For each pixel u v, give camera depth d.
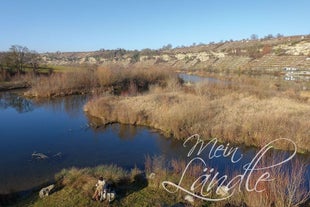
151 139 25.89
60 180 15.86
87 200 13.38
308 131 23.66
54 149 23.41
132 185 15.30
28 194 15.16
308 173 16.81
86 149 23.42
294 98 41.94
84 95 54.03
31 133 28.30
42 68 87.31
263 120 25.98
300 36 168.62
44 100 48.81
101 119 33.31
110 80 60.91
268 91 47.69
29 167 19.48
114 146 24.14
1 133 28.41
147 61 179.38
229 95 42.97
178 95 41.66
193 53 180.00
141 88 60.72
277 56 118.31
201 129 26.25
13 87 63.09
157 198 13.86
